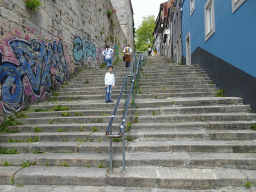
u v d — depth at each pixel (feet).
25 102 18.29
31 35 19.76
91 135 13.55
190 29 36.94
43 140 13.79
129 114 16.67
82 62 34.24
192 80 24.90
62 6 27.37
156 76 26.48
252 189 9.25
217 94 20.30
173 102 17.76
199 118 15.11
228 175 9.77
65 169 10.98
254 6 14.76
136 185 9.84
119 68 34.91
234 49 18.43
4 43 16.03
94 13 41.81
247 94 16.42
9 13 16.78
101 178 10.00
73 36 30.86
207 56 26.53
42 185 10.35
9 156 12.07
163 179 9.67
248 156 11.03
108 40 52.13
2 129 14.88
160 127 14.30
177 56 51.52
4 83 15.83
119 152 12.26
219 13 21.98
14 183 10.49
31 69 19.42
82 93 23.04
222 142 12.30
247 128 13.87
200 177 9.63
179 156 11.24
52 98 22.17
